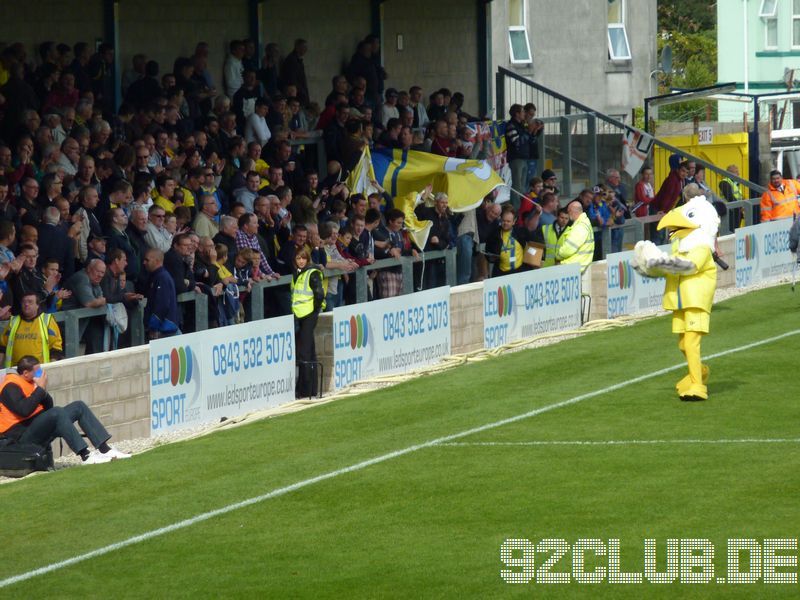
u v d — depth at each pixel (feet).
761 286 254.27
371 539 103.55
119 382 150.30
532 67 355.56
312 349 171.94
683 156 285.02
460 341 194.80
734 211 288.92
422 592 91.40
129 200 173.68
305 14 263.90
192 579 96.37
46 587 96.32
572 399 153.89
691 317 147.74
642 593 90.07
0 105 181.57
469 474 121.49
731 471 117.80
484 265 222.28
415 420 147.54
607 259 218.59
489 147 262.06
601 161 307.78
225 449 137.80
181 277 167.32
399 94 254.88
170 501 117.19
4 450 131.85
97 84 205.67
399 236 205.87
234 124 208.54
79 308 157.99
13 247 165.17
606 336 200.85
